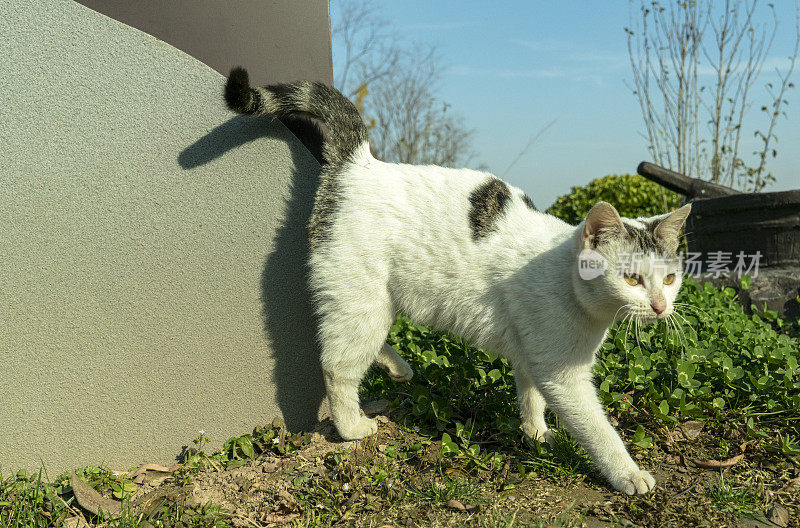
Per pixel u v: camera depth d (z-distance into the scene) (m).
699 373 1.05
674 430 0.97
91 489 0.86
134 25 0.97
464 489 0.86
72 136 0.88
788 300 1.47
